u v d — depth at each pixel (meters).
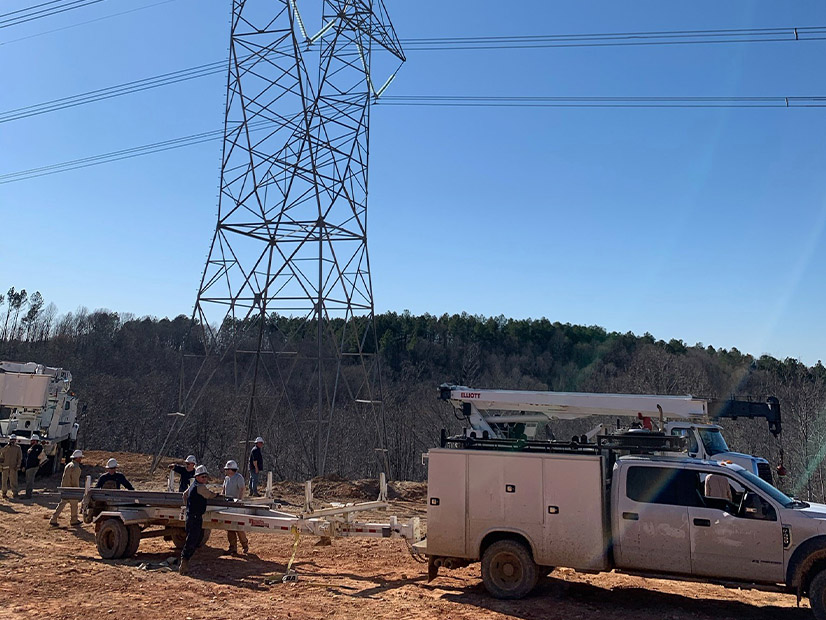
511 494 10.01
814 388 50.44
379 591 10.19
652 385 53.66
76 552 12.73
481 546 10.14
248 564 12.14
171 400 60.59
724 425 46.62
